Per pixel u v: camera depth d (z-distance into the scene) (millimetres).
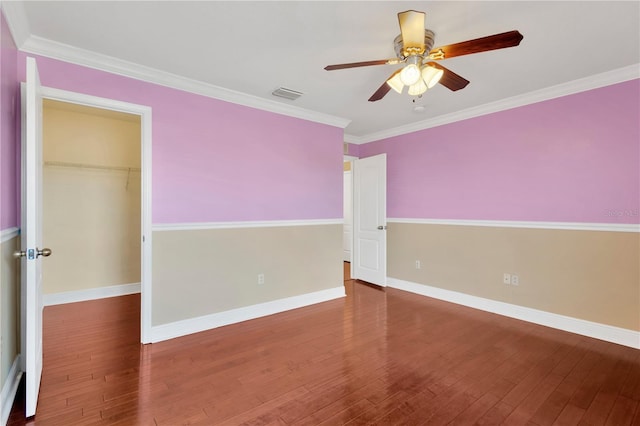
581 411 1920
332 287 4277
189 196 3086
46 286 3859
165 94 2936
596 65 2688
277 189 3736
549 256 3264
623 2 1877
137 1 1877
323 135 4180
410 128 4551
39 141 2096
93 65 2562
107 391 2090
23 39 2207
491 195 3711
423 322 3369
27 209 1776
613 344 2820
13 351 2027
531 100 3354
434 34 2207
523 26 2123
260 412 1901
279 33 2227
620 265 2836
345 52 2498
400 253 4766
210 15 2020
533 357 2584
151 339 2855
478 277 3840
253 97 3432
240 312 3428
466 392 2107
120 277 4348
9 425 1750
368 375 2311
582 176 3041
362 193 5117
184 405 1958
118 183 4320
